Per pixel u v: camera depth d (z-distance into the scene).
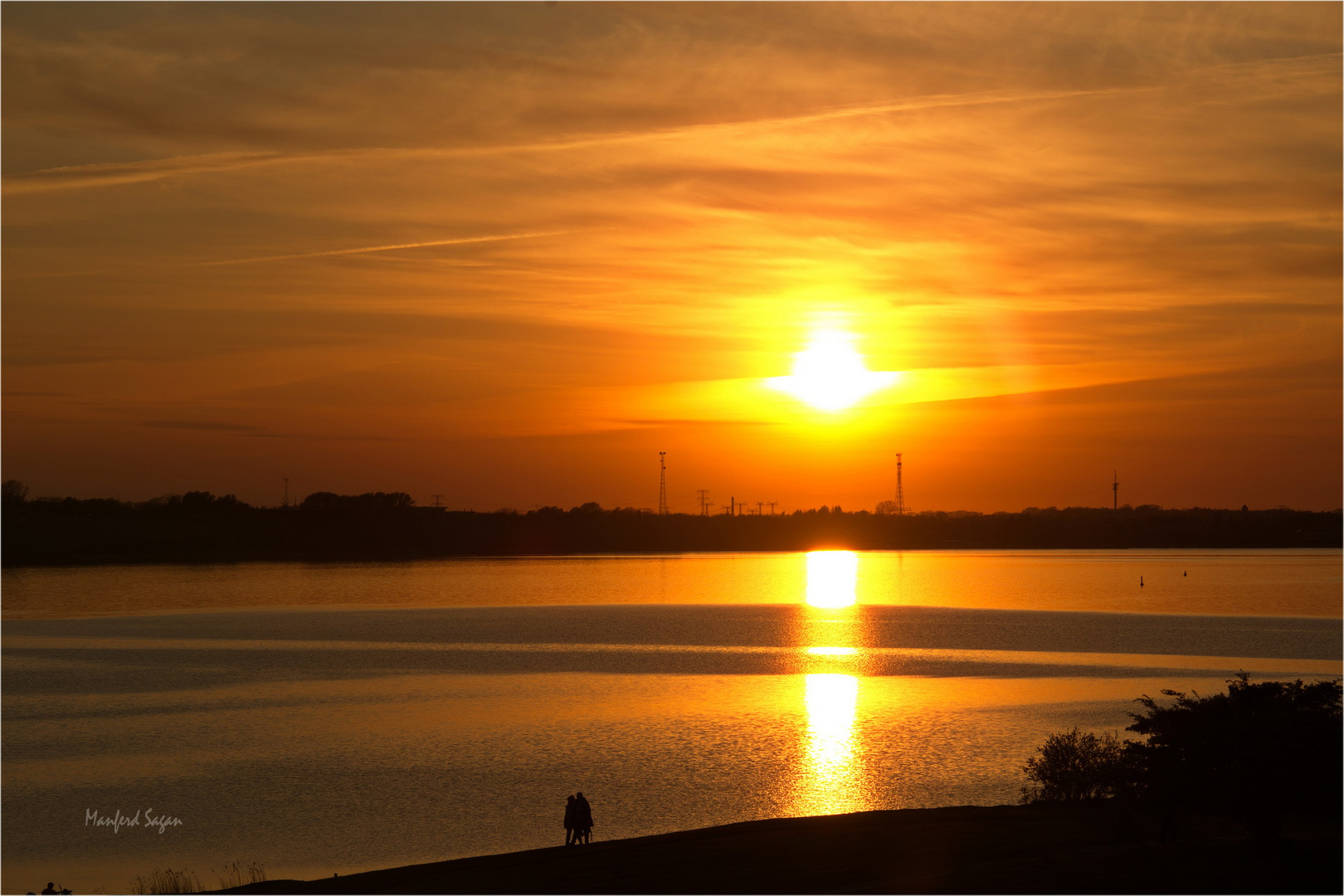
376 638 130.38
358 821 47.88
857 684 88.00
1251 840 30.19
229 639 130.38
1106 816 37.16
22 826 47.72
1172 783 30.48
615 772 56.25
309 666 103.44
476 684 90.06
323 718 74.00
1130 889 26.34
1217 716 31.98
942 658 106.31
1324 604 181.00
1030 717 71.00
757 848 33.75
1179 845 30.47
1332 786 28.59
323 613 169.88
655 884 30.20
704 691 84.44
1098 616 157.62
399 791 52.69
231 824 47.72
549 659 107.56
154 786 54.56
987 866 29.53
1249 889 26.09
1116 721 69.44
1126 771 33.50
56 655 114.56
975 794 50.66
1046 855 30.31
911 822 37.16
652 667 100.12
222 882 40.31
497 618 159.00
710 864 31.98
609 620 155.50
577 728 68.81
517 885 31.23
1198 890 26.12
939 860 31.11
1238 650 113.38
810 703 78.00
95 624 152.38
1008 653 110.75
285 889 33.72
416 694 84.25
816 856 32.28
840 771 55.66
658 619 156.88
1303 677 91.12
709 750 61.28
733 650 114.06
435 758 60.09
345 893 32.28
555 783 53.97
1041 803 42.19
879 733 65.62
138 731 69.69
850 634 132.75
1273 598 195.38
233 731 69.31
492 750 62.12
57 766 59.28
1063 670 96.69
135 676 97.44
